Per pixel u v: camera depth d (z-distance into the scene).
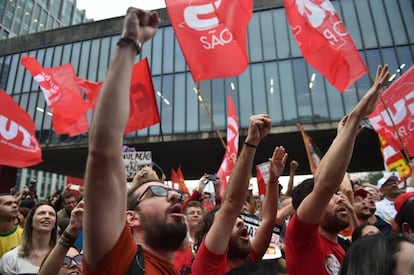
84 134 19.25
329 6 4.05
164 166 23.42
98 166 1.22
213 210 2.86
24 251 3.26
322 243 2.20
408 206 2.49
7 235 4.03
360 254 1.34
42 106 20.69
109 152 1.22
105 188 1.23
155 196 1.78
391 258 1.26
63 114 6.25
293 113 16.20
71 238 2.27
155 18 1.42
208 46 3.73
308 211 1.99
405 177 5.25
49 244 3.42
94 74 20.31
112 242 1.25
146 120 4.91
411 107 5.01
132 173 6.01
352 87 15.82
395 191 4.87
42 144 19.83
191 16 3.82
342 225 2.39
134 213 1.77
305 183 2.62
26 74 21.86
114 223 1.25
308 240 2.04
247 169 2.17
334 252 2.32
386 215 4.72
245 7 3.87
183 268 3.28
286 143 17.70
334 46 3.91
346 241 2.87
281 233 3.74
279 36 17.62
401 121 5.12
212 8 3.83
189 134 17.38
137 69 5.08
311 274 2.02
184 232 1.75
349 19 16.67
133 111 5.00
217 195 4.62
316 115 15.84
